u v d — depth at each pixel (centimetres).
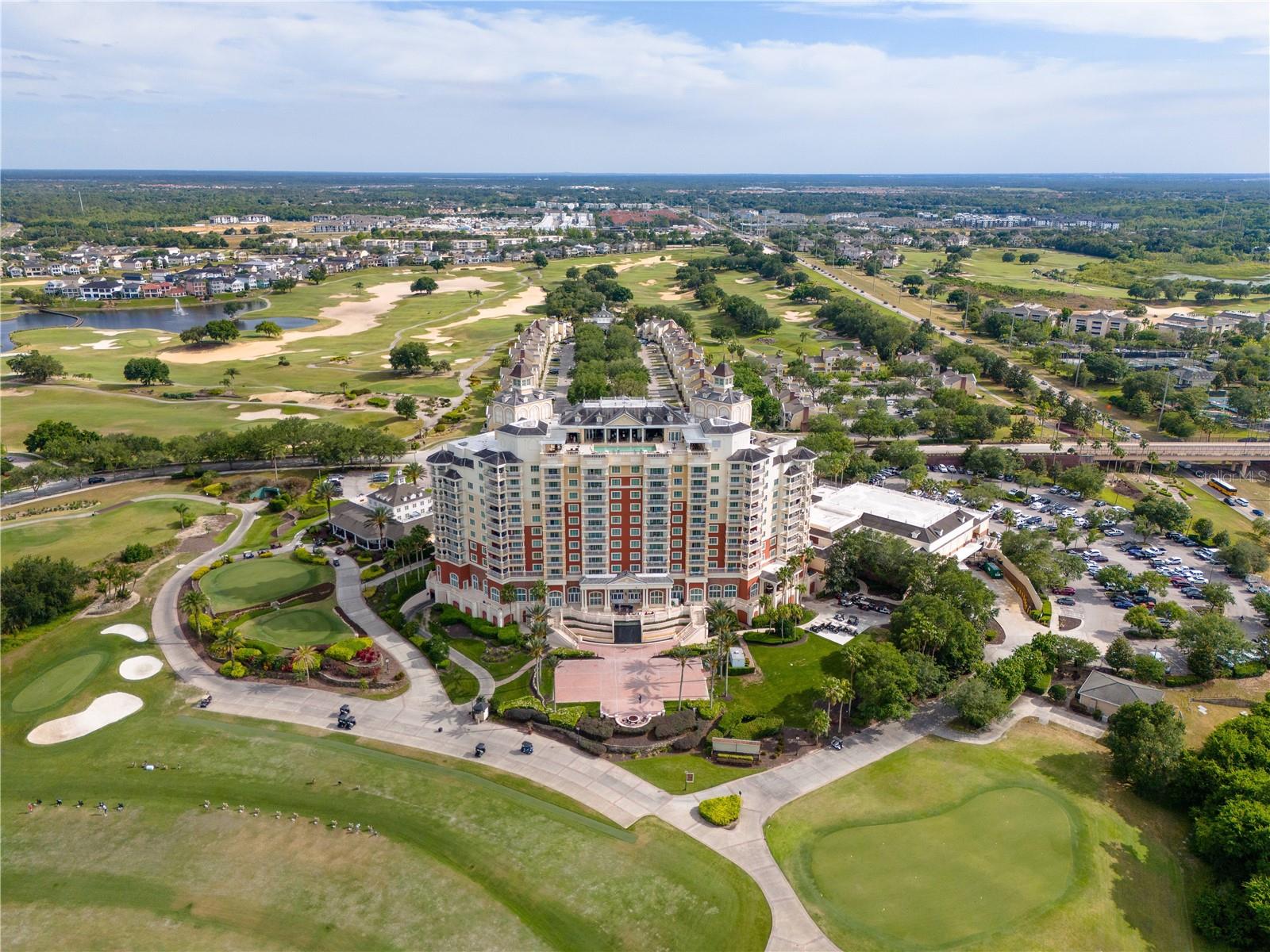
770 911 14900
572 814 17225
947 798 17588
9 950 14038
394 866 15850
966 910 14875
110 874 15650
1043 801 17462
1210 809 16125
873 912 14862
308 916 14750
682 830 16812
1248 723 17725
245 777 18200
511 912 14850
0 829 16738
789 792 17875
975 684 19600
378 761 18788
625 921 14688
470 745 19388
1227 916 14312
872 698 19488
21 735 19550
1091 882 15438
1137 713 18125
